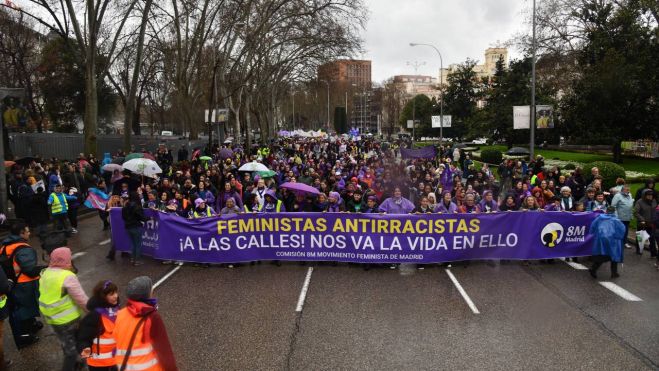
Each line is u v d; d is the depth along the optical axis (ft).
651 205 38.52
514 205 38.86
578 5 119.96
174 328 23.86
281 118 382.83
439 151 117.80
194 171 59.82
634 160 114.11
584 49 116.06
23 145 105.09
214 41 125.49
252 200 39.63
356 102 432.66
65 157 109.40
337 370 19.67
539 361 20.47
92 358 15.60
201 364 20.13
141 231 36.83
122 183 49.98
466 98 229.04
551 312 25.93
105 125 213.25
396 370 19.69
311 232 34.71
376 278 32.17
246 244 35.04
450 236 34.35
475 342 22.25
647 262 36.42
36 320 24.34
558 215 35.22
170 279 32.27
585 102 109.19
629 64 102.37
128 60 149.48
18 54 139.64
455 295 28.66
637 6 109.09
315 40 137.28
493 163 124.67
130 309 14.05
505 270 34.01
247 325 24.21
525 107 84.79
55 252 18.40
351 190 39.78
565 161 116.67
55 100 155.74
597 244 31.99
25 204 44.80
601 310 26.25
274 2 128.57
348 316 25.36
